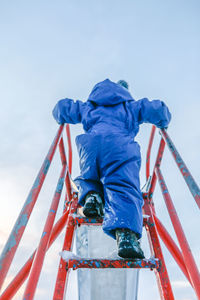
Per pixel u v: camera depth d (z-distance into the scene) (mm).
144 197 2129
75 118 1959
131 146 1560
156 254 1588
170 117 1922
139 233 1274
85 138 1600
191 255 1438
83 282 1915
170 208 1766
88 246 2012
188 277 1756
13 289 1508
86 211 1416
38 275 1244
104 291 1903
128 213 1274
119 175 1444
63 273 1398
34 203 1218
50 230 1500
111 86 1963
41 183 1322
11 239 1031
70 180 2244
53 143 1649
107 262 1347
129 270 1978
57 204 1696
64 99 2037
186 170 1377
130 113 1840
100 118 1791
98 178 1568
